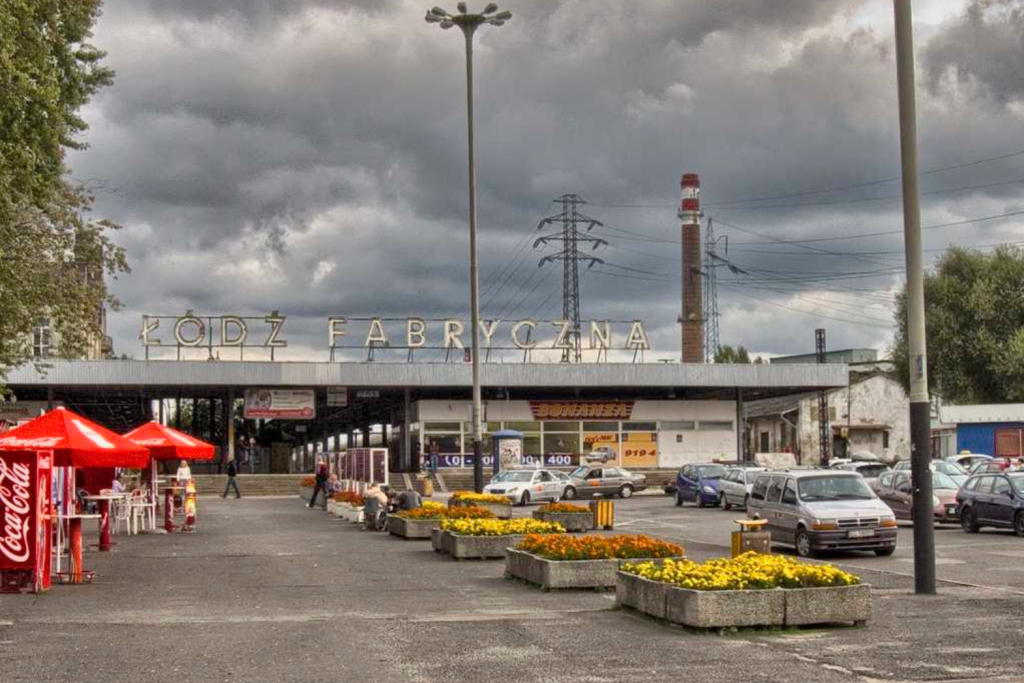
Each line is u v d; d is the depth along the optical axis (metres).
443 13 36.06
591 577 17.20
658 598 13.61
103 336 30.41
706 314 111.25
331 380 63.84
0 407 64.81
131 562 22.38
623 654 11.31
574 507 32.66
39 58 19.77
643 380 67.69
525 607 15.38
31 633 12.85
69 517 18.69
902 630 12.91
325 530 32.38
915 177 17.56
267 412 64.62
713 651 11.48
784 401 88.50
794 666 10.62
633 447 70.38
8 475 17.09
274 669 10.52
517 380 66.06
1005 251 75.88
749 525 18.83
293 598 16.45
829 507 23.91
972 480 30.31
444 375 65.25
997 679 9.95
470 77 36.56
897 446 83.94
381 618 14.14
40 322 25.19
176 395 71.62
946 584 18.12
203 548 25.88
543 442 69.38
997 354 72.00
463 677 10.10
